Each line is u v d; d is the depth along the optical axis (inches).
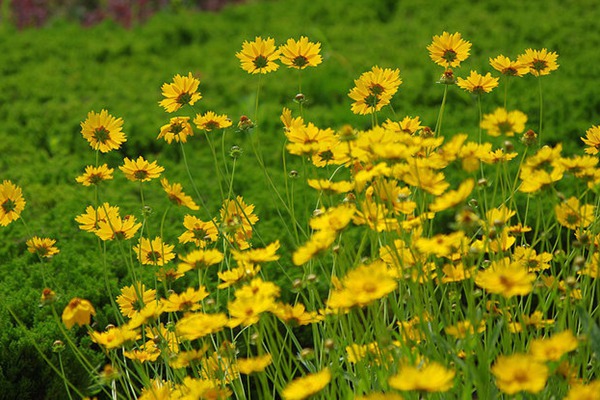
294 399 98.6
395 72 140.5
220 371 120.3
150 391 120.0
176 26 458.6
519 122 111.9
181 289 199.3
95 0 551.2
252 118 331.9
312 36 427.5
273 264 207.2
